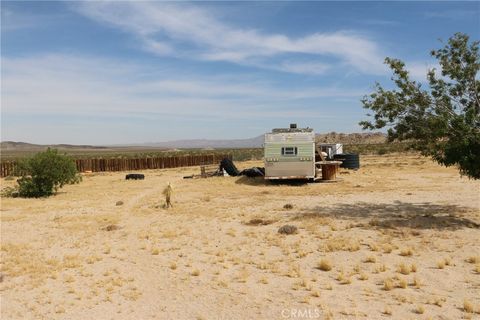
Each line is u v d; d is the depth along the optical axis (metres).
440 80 13.48
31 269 9.97
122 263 10.36
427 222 12.91
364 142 142.38
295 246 11.05
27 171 24.27
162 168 52.56
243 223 14.41
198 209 17.78
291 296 7.72
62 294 8.33
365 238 11.41
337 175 31.16
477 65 12.92
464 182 24.45
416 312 6.74
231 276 9.05
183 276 9.19
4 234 14.01
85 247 12.05
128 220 16.02
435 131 12.76
